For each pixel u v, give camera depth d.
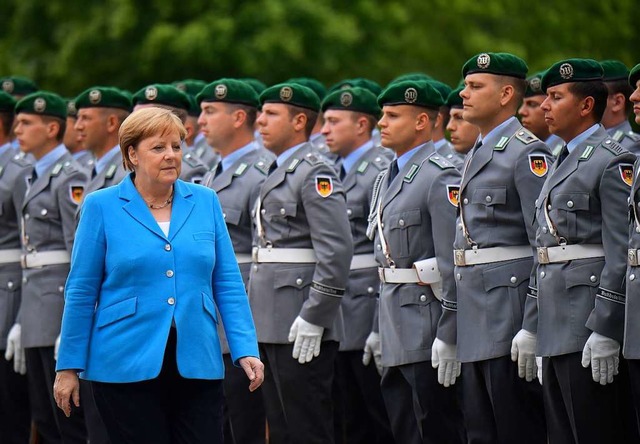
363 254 24.33
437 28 51.84
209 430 16.88
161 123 16.95
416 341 21.23
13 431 26.73
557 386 19.19
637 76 18.64
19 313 26.38
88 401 23.77
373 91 28.94
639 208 17.78
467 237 20.06
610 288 18.16
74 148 28.97
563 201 18.81
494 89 20.28
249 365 17.17
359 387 24.47
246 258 23.83
